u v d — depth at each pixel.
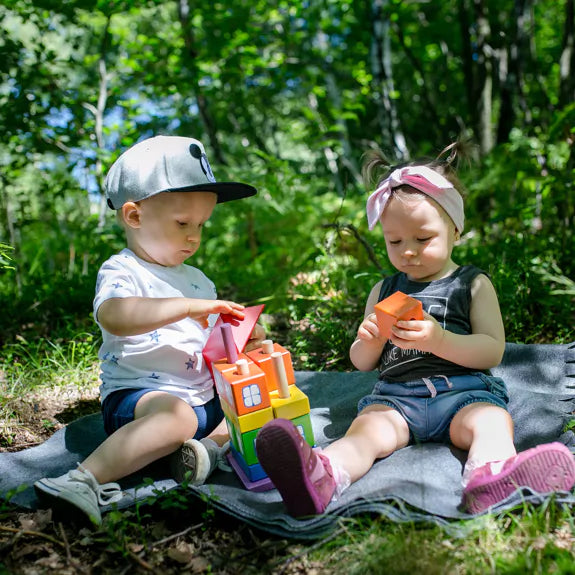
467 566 1.75
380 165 2.91
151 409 2.30
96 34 6.89
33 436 2.90
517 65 6.34
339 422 2.75
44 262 6.04
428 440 2.43
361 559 1.81
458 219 2.50
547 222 5.05
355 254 4.79
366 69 9.52
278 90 9.05
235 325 2.43
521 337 3.60
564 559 1.70
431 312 2.49
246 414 2.18
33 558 1.97
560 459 1.92
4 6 5.96
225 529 2.08
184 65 7.00
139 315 2.32
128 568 1.87
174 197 2.45
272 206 6.30
